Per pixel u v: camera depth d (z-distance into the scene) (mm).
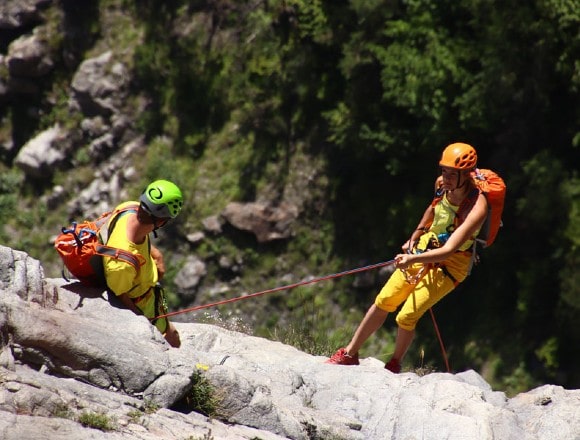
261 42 93688
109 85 97812
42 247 95812
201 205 90812
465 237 24828
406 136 81688
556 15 70125
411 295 26406
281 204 89125
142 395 20172
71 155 97812
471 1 73375
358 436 22453
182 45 96875
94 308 22219
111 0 100625
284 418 21391
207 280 88812
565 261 73750
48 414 18125
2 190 98375
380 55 78375
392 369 27250
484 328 78062
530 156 77750
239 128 93062
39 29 100625
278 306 86438
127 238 22172
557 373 74312
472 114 73750
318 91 89750
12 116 100500
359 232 86500
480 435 21438
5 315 19344
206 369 21219
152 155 95125
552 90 75562
